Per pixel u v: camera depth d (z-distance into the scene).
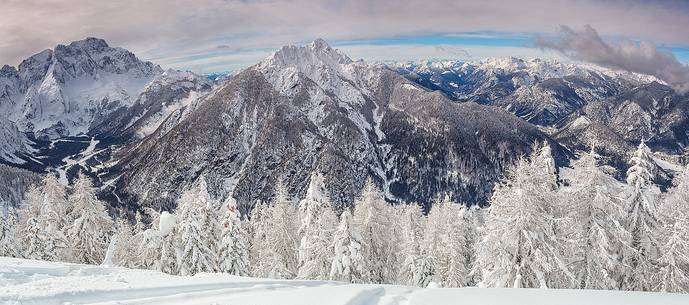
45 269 15.57
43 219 43.41
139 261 37.31
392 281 42.62
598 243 23.44
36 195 48.56
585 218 23.97
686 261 22.77
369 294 12.79
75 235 43.66
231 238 36.75
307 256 36.41
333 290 12.89
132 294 11.89
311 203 37.16
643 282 24.08
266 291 12.82
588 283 23.61
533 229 22.28
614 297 12.78
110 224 47.34
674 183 33.16
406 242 40.62
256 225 52.31
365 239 40.34
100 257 44.81
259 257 47.00
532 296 12.69
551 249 22.19
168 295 11.94
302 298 11.79
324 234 35.97
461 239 43.78
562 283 23.27
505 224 22.80
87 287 12.10
